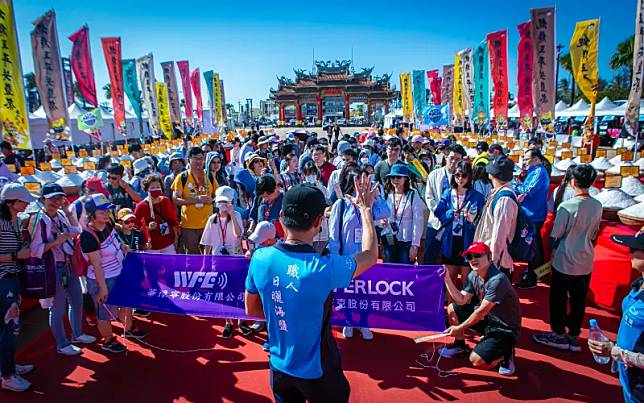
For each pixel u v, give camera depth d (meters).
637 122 10.39
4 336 4.00
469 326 4.11
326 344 2.46
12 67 9.14
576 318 4.62
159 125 21.25
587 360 4.53
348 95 64.69
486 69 16.81
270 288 2.38
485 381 4.20
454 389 4.09
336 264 2.35
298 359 2.37
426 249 5.48
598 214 4.44
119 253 4.84
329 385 2.43
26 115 9.39
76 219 4.80
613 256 5.46
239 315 4.65
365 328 4.80
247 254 4.74
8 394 4.05
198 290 4.73
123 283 4.79
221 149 13.50
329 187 7.11
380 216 4.96
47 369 4.47
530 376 4.26
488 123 23.98
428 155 10.41
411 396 3.99
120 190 6.72
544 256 6.72
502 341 4.05
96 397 4.04
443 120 27.00
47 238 4.27
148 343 5.02
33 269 4.25
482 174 5.95
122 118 15.98
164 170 10.01
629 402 2.65
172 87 21.34
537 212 6.23
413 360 4.61
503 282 3.94
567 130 29.91
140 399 4.00
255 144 13.59
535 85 12.59
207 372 4.42
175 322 5.57
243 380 4.27
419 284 4.46
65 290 4.78
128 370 4.46
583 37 12.57
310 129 56.03
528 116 13.06
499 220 4.52
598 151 11.94
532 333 5.12
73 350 4.72
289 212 2.39
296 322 2.34
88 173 9.19
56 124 10.88
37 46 10.57
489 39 14.85
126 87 19.45
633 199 5.87
